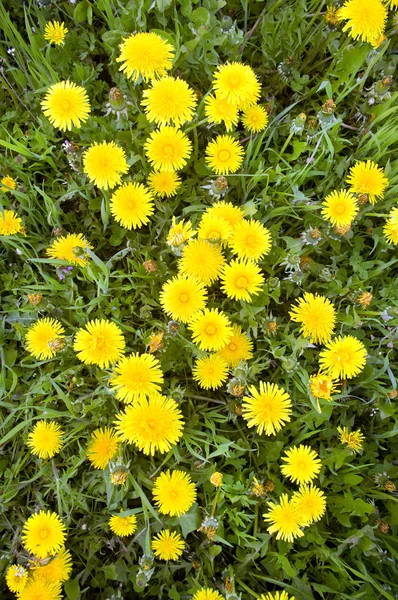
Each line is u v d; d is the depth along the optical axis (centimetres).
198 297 47
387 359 50
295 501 47
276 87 58
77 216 56
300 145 52
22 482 50
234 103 49
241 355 50
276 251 52
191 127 51
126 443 49
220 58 56
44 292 53
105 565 50
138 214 49
